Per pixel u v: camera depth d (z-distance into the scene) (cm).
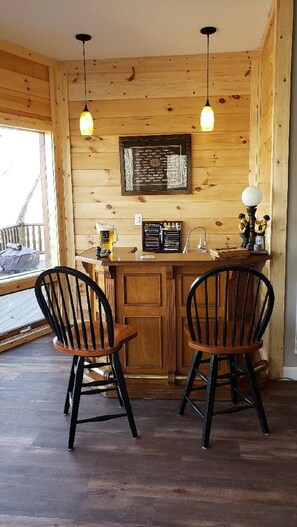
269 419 257
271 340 307
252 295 290
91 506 189
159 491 198
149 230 432
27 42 371
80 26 338
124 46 383
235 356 287
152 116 418
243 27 345
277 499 191
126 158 425
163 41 373
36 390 303
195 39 370
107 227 290
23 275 407
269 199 324
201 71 407
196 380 284
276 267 298
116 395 289
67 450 230
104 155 429
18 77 382
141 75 414
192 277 279
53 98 417
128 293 286
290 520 179
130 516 183
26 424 258
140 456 224
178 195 427
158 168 424
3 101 370
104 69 416
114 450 230
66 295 441
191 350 287
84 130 376
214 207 424
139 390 288
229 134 412
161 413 268
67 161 433
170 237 430
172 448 231
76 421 232
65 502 192
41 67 405
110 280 283
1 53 365
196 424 255
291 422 254
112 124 424
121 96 419
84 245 445
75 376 240
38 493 198
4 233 424
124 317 288
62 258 442
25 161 421
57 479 207
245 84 404
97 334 254
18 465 218
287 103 282
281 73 280
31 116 397
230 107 408
